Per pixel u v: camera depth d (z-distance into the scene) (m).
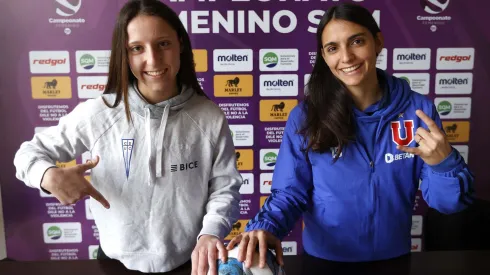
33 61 1.76
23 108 1.79
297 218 1.12
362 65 1.02
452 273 1.00
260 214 1.06
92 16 1.74
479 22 1.77
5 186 1.84
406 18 1.76
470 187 0.98
